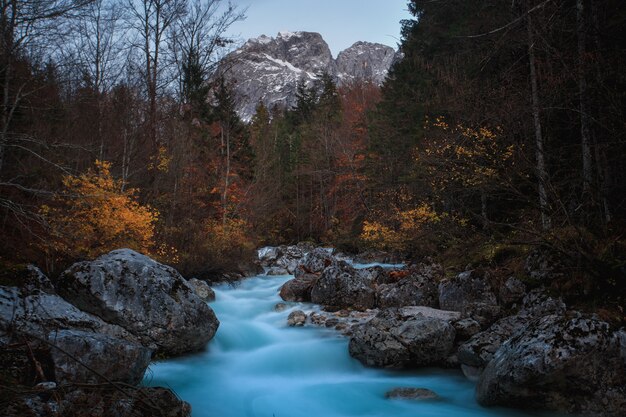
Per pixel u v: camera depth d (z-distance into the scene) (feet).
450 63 53.11
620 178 28.45
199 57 66.18
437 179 47.57
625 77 25.90
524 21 32.17
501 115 31.96
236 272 56.54
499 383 18.98
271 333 32.40
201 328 26.89
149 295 25.55
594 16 29.40
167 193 57.82
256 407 21.13
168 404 15.83
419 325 25.54
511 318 25.20
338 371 26.30
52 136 40.37
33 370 16.83
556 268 28.09
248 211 83.10
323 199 115.85
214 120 84.48
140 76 58.39
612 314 21.40
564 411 18.07
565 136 36.06
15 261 30.48
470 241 42.45
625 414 17.33
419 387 23.13
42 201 36.40
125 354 19.30
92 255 35.55
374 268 45.50
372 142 91.30
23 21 26.68
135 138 52.42
